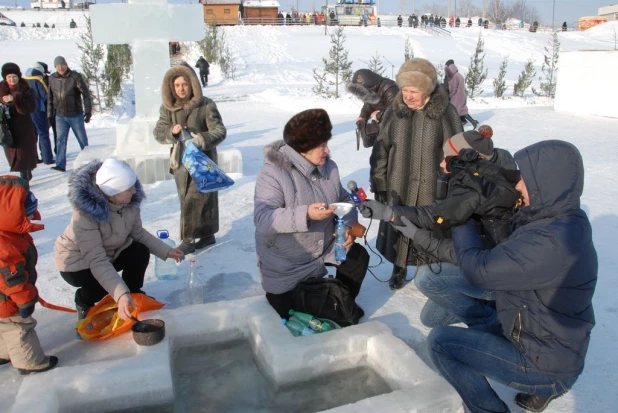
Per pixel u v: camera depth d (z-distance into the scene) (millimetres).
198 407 2883
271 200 3324
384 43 41750
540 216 2287
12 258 2744
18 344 2891
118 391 2840
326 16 56406
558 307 2262
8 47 35062
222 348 3447
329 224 3533
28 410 2535
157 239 3656
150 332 3074
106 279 3148
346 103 16547
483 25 59312
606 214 5844
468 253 2443
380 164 3955
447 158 2887
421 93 3590
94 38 7312
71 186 3182
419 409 2596
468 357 2531
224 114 15492
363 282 4281
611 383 2934
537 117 13992
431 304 3484
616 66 13359
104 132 12852
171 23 7422
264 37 42562
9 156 7273
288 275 3471
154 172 7246
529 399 2740
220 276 4340
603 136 10836
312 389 3062
